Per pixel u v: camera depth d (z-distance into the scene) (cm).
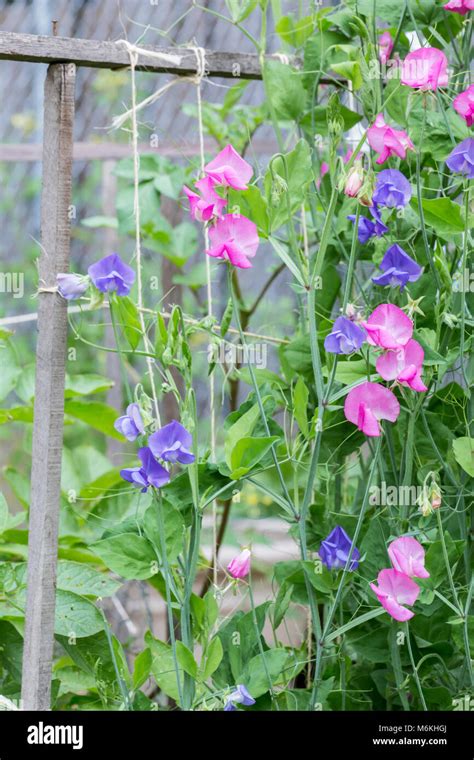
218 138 407
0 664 296
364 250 300
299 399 256
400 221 285
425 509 237
